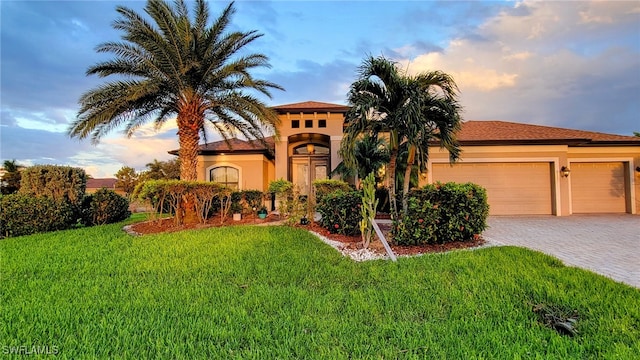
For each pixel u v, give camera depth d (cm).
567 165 1562
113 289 496
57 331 354
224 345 325
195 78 1212
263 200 1409
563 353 303
